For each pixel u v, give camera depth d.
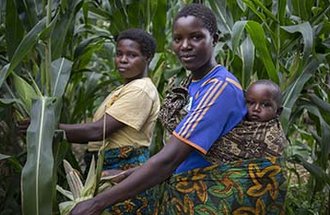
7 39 2.47
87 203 1.86
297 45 2.70
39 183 1.98
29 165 2.01
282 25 2.65
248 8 2.84
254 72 2.86
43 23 2.26
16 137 2.91
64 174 2.78
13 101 2.33
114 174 2.27
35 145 2.05
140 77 2.44
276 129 1.92
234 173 1.89
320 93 3.01
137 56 2.41
